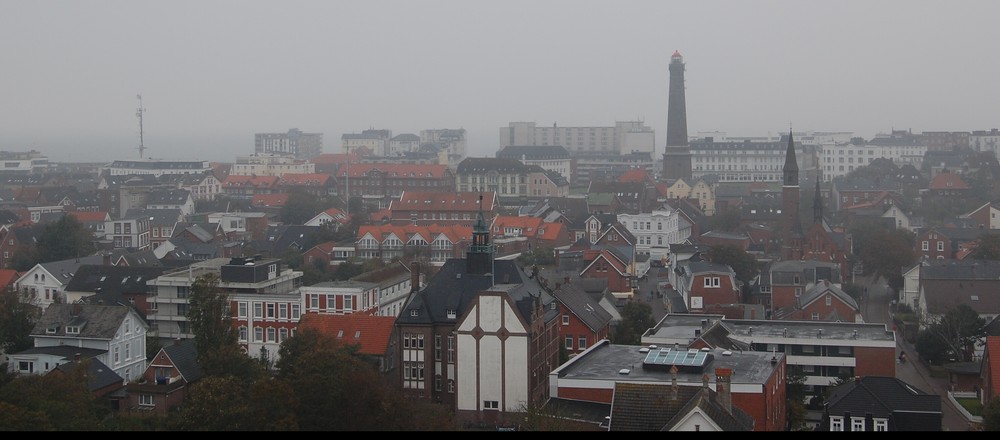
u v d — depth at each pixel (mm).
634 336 176375
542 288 162750
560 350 159625
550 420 110750
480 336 143000
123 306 171500
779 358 132875
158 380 145125
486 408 143125
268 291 187750
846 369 160125
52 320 166875
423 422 114125
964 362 172000
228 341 153750
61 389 121625
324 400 114062
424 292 154375
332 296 175375
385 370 149625
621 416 102750
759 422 116938
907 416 126125
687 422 95812
